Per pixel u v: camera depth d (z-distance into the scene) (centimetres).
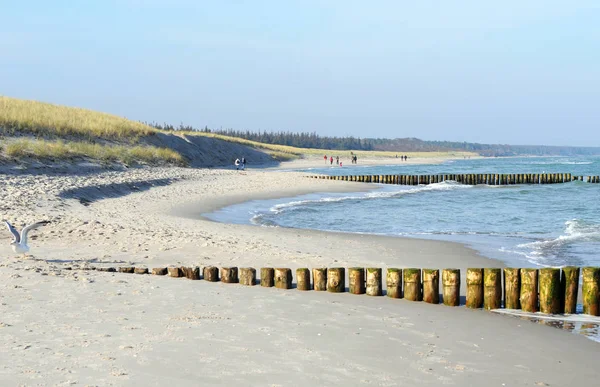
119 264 1280
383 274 1314
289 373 649
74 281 1058
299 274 1117
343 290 1116
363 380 641
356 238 1894
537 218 2620
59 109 5559
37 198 2253
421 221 2473
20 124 4225
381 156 15675
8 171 3036
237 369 652
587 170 8400
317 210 2844
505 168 9212
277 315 905
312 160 11612
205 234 1770
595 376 693
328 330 832
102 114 6269
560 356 766
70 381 591
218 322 842
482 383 656
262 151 10925
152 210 2461
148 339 742
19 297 921
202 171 4991
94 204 2475
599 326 922
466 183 5594
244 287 1123
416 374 671
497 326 909
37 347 689
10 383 579
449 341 813
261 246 1584
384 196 3734
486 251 1678
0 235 1529
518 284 1020
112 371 623
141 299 959
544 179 5647
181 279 1160
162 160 5153
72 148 3994
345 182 4781
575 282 1000
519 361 740
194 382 607
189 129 12744
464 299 1097
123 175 3675
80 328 775
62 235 1584
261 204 3045
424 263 1466
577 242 1869
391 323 894
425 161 13825
